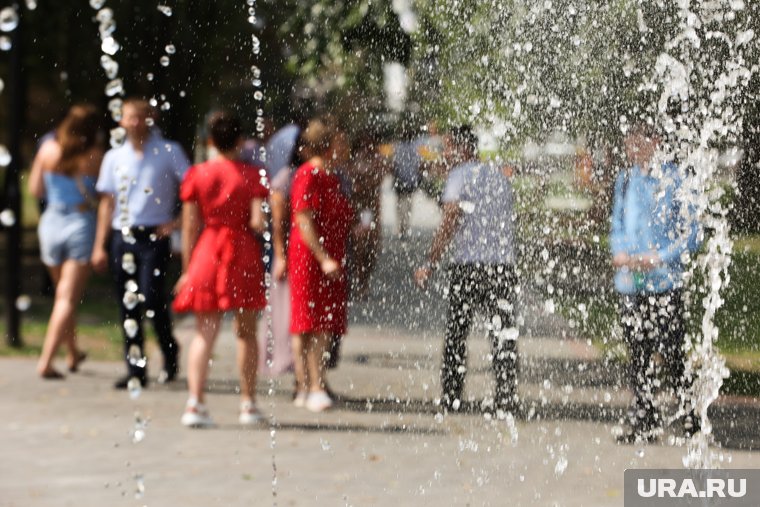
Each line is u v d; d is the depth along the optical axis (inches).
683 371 735.7
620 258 736.3
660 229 733.3
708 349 757.9
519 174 811.4
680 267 733.3
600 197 794.2
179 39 1155.9
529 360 833.5
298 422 797.9
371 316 894.4
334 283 842.2
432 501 589.9
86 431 783.7
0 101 1485.0
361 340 910.4
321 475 650.2
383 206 845.8
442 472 644.7
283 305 895.1
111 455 711.7
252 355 816.3
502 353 825.5
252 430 779.4
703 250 768.9
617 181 746.2
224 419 823.1
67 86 1577.3
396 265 864.9
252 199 810.8
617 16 767.1
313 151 828.6
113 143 654.5
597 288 819.4
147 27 1246.3
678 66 760.3
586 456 669.3
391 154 836.6
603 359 816.9
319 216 830.5
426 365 887.7
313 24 911.0
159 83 1216.2
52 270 1008.9
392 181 841.5
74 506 591.8
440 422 771.4
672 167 735.7
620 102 772.6
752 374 863.7
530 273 828.6
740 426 748.6
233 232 807.7
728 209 767.7
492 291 828.6
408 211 845.2
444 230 831.7
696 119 754.2
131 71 1277.1
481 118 812.0
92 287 1738.4
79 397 915.4
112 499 605.3
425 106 826.2
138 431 776.9
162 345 991.0
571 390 801.6
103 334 1289.4
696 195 738.8
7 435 768.9
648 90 765.3
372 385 858.1
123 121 965.8
